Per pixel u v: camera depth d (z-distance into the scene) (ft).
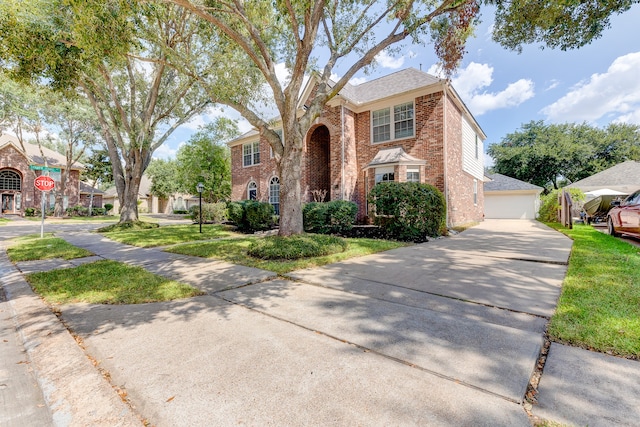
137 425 5.52
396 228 31.32
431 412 5.62
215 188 78.79
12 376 7.59
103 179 126.72
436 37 27.84
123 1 18.39
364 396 6.16
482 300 11.99
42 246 30.42
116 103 44.96
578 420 5.33
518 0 23.54
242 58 30.86
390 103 43.86
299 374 7.04
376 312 10.97
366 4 28.48
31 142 113.19
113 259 23.38
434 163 39.63
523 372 6.87
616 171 67.97
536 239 29.17
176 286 15.03
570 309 10.44
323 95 25.98
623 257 18.25
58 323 10.53
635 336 8.34
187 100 51.19
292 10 22.39
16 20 21.52
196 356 8.04
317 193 48.98
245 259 21.59
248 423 5.46
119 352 8.38
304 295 13.30
